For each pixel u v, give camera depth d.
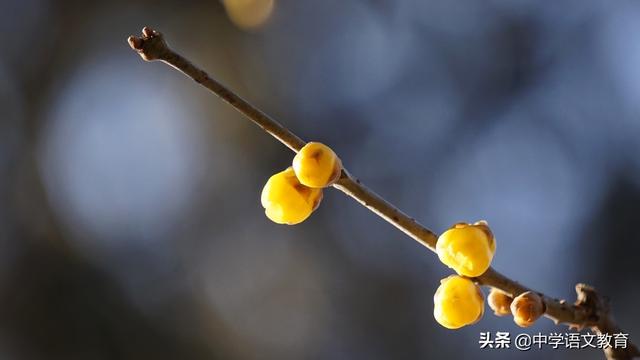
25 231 1.40
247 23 1.43
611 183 1.39
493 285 0.53
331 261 1.38
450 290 0.53
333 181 0.52
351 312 1.36
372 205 0.53
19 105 1.47
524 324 0.53
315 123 1.44
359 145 1.46
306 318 1.35
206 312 1.36
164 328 1.35
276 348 1.34
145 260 1.39
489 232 0.53
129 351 1.34
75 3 1.49
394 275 1.37
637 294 1.34
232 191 1.40
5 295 1.35
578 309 0.54
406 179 1.46
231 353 1.34
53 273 1.38
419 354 1.33
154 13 1.46
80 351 1.34
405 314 1.35
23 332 1.34
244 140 1.41
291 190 0.53
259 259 1.38
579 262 1.36
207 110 1.42
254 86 1.43
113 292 1.37
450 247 0.53
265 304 1.36
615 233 1.37
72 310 1.36
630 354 0.54
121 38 1.47
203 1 1.44
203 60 1.43
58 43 1.49
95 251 1.39
